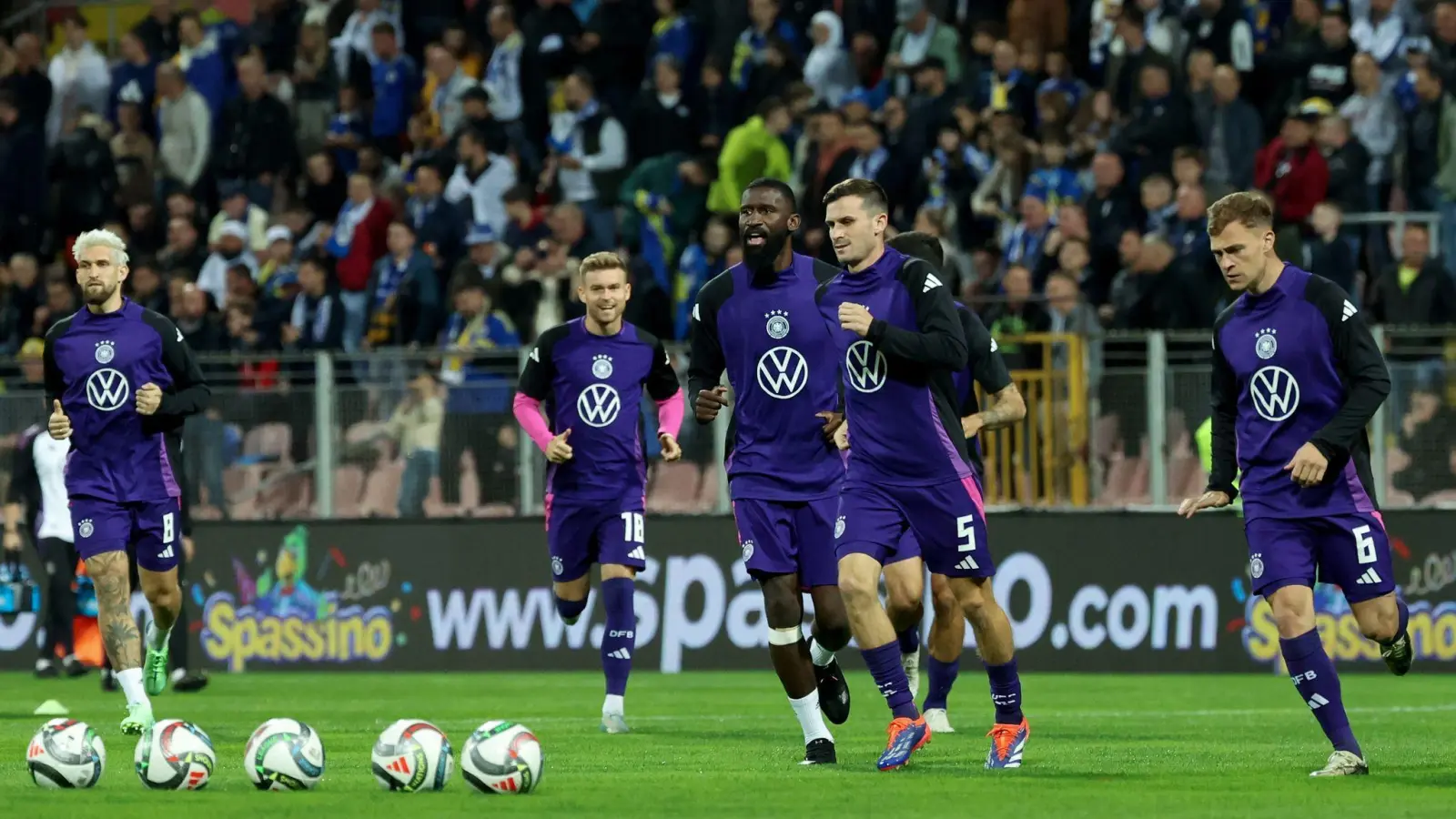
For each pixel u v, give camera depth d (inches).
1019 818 846.5
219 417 2379.4
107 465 1369.3
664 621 2285.9
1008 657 1073.5
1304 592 1023.0
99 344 1360.7
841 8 2797.7
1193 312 2177.7
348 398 2351.1
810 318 1154.0
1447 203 2332.7
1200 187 2272.4
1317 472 990.4
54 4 3452.3
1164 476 2149.4
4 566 2196.1
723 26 2790.4
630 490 1509.6
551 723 1545.3
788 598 1139.3
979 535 1039.0
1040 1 2662.4
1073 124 2516.0
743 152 2524.6
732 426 1181.7
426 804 901.8
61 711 1636.3
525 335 2400.3
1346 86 2469.2
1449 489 2095.2
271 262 2716.5
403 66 2970.0
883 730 1433.3
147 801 914.1
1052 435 2169.0
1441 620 2105.1
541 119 2834.6
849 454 1055.6
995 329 2180.1
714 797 935.7
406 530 2341.3
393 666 2342.5
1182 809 879.1
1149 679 2087.8
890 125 2516.0
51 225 2984.7
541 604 2306.8
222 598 2394.2
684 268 2431.1
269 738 958.4
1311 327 1011.3
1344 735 1034.7
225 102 2982.3
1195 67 2434.8
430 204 2628.0
